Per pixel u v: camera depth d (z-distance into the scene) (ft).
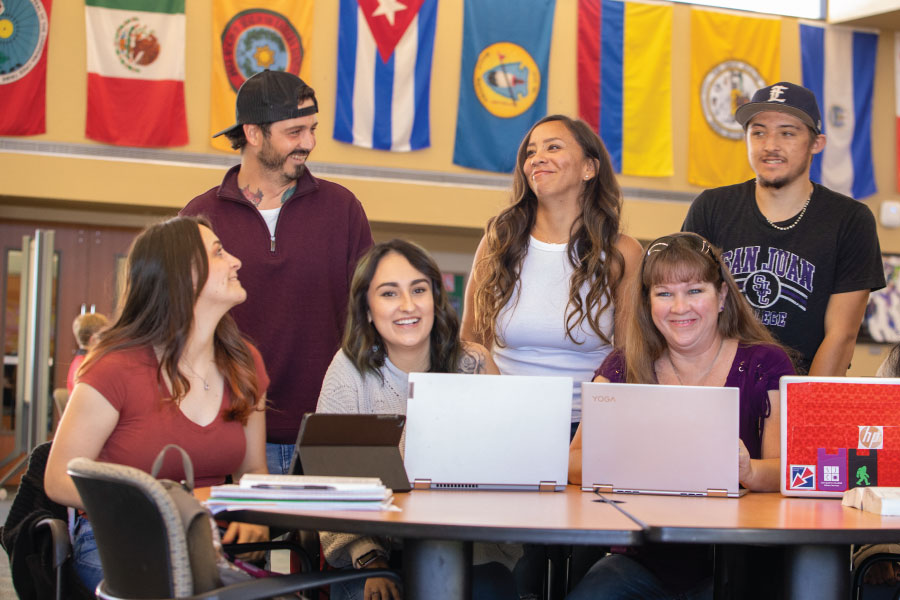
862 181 29.30
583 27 27.86
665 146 28.09
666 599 7.34
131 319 7.36
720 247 10.60
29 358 21.67
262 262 9.75
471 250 29.55
